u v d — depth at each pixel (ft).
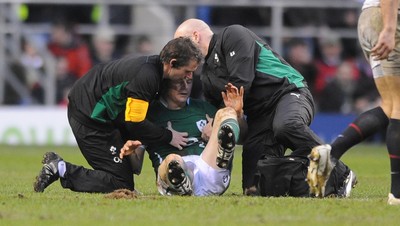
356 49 265.34
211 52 104.83
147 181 131.64
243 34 103.60
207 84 105.29
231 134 95.55
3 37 254.27
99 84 100.94
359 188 117.29
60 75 256.93
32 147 244.63
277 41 260.01
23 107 258.16
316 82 263.08
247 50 102.73
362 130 89.97
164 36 256.93
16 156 203.72
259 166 99.09
